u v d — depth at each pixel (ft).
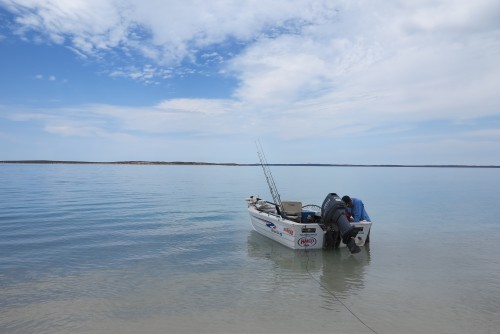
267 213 38.34
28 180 144.46
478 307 20.20
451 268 27.94
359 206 33.71
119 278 24.68
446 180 200.03
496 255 32.04
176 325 17.43
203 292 22.13
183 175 231.71
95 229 42.45
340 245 32.96
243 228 44.45
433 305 20.42
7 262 28.27
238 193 96.37
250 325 17.52
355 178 211.00
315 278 25.29
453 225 48.06
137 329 16.97
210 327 17.25
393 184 151.53
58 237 37.73
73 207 62.18
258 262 29.22
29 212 55.42
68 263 28.22
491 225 48.24
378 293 22.35
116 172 266.57
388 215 57.47
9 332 16.58
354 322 18.04
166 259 29.78
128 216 52.90
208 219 51.16
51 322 17.67
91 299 20.72
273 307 19.86
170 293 21.86
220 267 27.78
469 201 80.69
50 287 22.72
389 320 18.34
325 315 18.86
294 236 31.83
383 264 28.96
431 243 36.78
